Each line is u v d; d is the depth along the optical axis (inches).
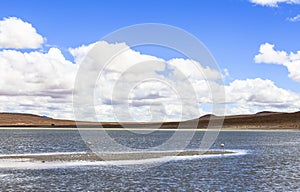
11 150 2172.7
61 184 1119.0
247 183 1187.3
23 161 1579.7
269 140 3644.2
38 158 1683.1
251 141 3425.2
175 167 1465.3
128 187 1099.9
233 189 1098.1
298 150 2413.9
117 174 1286.9
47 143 2878.9
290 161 1763.0
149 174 1304.1
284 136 4741.6
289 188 1120.8
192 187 1114.7
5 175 1242.6
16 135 4667.8
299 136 4739.2
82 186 1099.3
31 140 3353.8
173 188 1098.1
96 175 1261.1
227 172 1386.6
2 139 3533.5
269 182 1207.6
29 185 1099.9
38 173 1285.7
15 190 1040.8
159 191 1059.9
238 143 3088.1
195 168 1455.5
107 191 1049.5
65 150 2122.3
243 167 1521.9
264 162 1706.4
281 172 1412.4
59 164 1488.7
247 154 2070.6
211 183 1176.8
